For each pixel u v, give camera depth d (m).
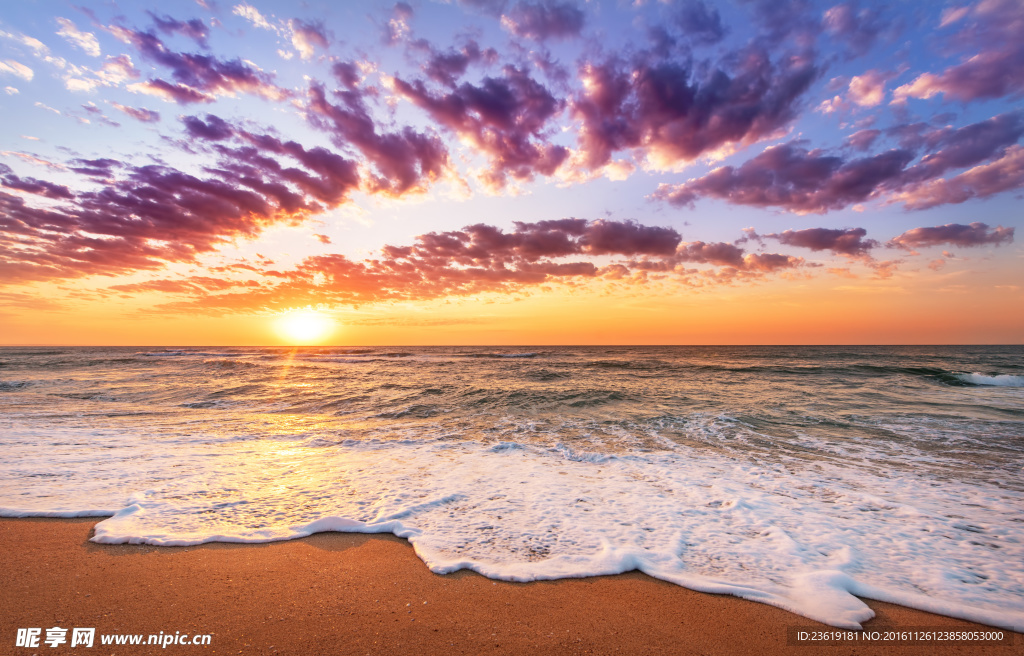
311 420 11.41
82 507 4.93
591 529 4.62
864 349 81.81
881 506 5.30
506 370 26.11
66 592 3.21
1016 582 3.57
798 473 6.71
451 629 2.88
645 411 12.08
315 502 5.36
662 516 5.00
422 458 7.65
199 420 11.30
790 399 14.02
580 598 3.30
